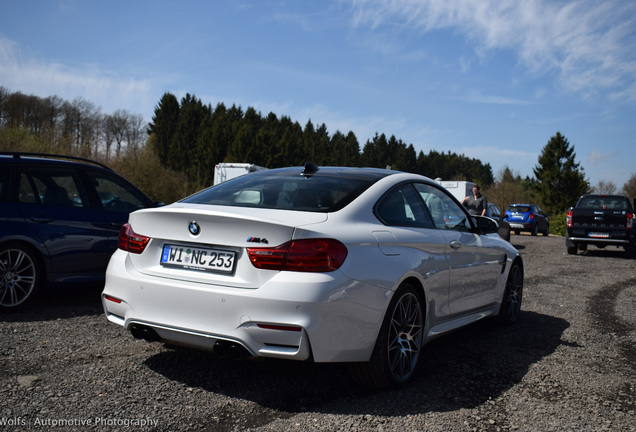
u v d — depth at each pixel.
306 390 3.20
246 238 2.84
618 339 4.95
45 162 5.28
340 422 2.76
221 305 2.80
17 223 4.86
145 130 83.62
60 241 5.16
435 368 3.81
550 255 13.98
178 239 3.04
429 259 3.62
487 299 4.73
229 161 69.81
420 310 3.53
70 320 4.60
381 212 3.43
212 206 3.25
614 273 10.19
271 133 76.12
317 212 3.11
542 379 3.68
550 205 60.38
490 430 2.77
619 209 14.01
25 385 3.04
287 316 2.71
